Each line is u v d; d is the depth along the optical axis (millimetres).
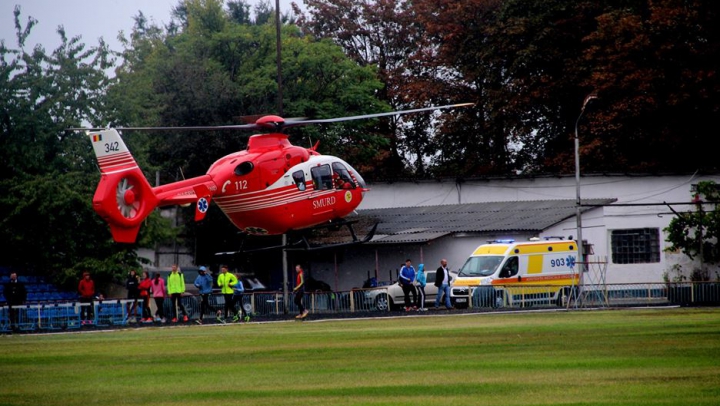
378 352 80625
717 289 159250
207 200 111375
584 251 178000
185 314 151125
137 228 107188
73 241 180125
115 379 66312
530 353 76438
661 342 83125
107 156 106625
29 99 184500
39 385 63875
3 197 177875
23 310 141875
